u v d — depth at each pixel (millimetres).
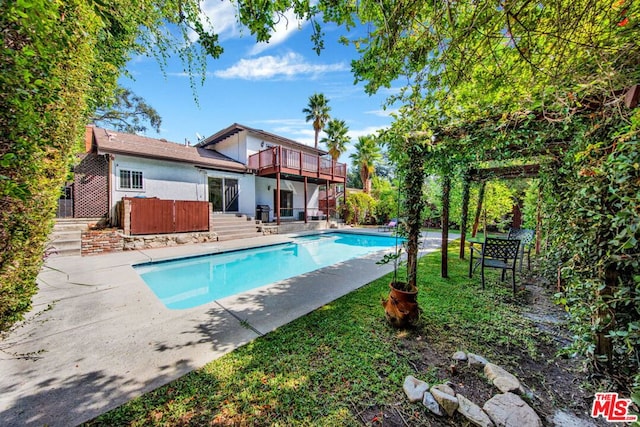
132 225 7402
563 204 2645
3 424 1423
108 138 9258
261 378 1873
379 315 3004
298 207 15602
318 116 17984
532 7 1841
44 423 1437
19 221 1613
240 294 3758
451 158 3740
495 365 2029
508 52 2439
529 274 4918
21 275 1798
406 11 1963
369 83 2791
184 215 8477
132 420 1482
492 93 3062
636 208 1414
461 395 1726
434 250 7727
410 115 2879
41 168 1698
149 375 1882
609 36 1868
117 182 8602
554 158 3174
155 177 9461
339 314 3021
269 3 2053
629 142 1426
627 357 1791
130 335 2482
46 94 1351
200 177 10602
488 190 8180
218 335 2506
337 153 17953
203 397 1677
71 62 1832
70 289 3818
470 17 2010
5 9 985
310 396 1710
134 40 3441
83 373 1893
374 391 1770
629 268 1794
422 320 2871
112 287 3910
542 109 2232
